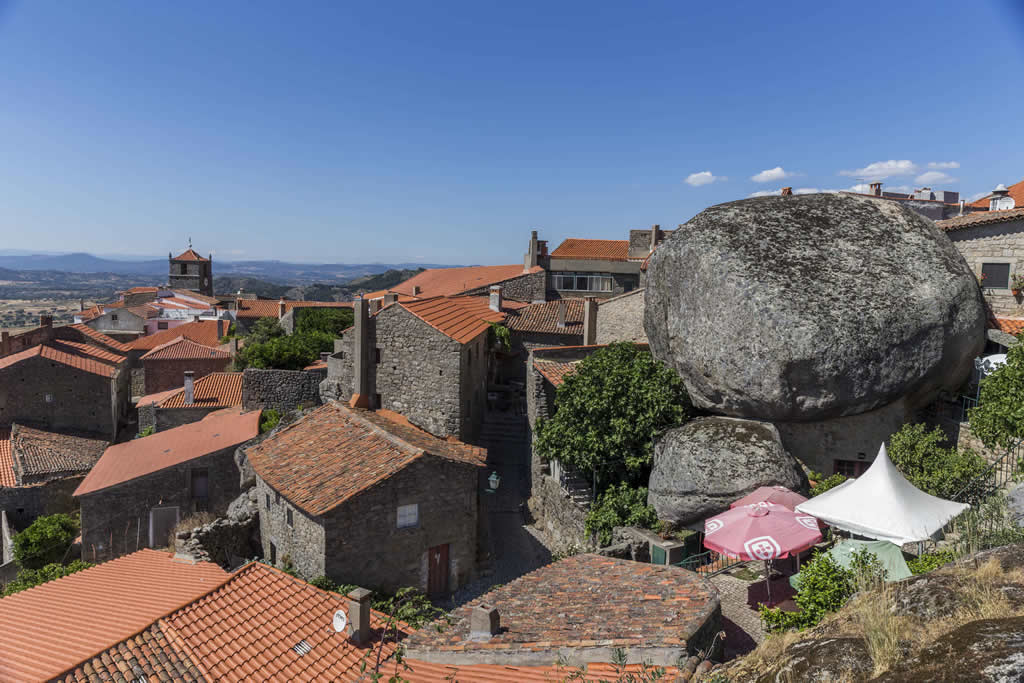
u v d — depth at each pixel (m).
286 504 20.45
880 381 17.94
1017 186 37.72
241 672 13.03
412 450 19.75
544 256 52.84
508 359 39.72
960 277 19.09
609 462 21.70
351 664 13.65
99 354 51.03
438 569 20.19
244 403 37.53
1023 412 13.90
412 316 27.86
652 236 52.03
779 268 19.25
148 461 28.48
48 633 14.42
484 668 10.24
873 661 5.70
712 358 19.78
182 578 16.88
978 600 6.22
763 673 6.54
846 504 13.95
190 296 92.06
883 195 43.62
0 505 34.00
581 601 12.07
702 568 16.98
